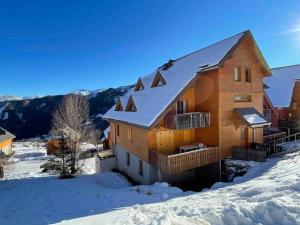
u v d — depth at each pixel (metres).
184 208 8.41
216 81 19.64
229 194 10.27
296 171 11.71
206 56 21.89
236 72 21.00
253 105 21.91
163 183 16.27
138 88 28.86
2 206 14.54
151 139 19.28
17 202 15.21
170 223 6.85
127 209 9.96
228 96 20.12
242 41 20.61
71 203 13.50
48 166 29.08
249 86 21.58
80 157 30.48
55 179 22.48
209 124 20.34
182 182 20.02
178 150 20.89
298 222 5.99
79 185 19.02
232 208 6.99
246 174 16.31
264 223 6.25
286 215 6.28
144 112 20.11
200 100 21.23
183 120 18.86
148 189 15.27
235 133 20.66
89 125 35.22
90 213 10.49
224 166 19.66
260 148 20.61
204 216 6.97
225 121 19.97
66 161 24.94
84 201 13.62
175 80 21.47
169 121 19.06
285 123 30.47
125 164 24.61
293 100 31.42
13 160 38.88
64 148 25.14
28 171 32.78
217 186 15.17
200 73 19.70
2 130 45.12
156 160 18.19
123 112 25.27
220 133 19.66
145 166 19.84
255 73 22.06
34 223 9.87
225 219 6.66
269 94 33.72
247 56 21.36
